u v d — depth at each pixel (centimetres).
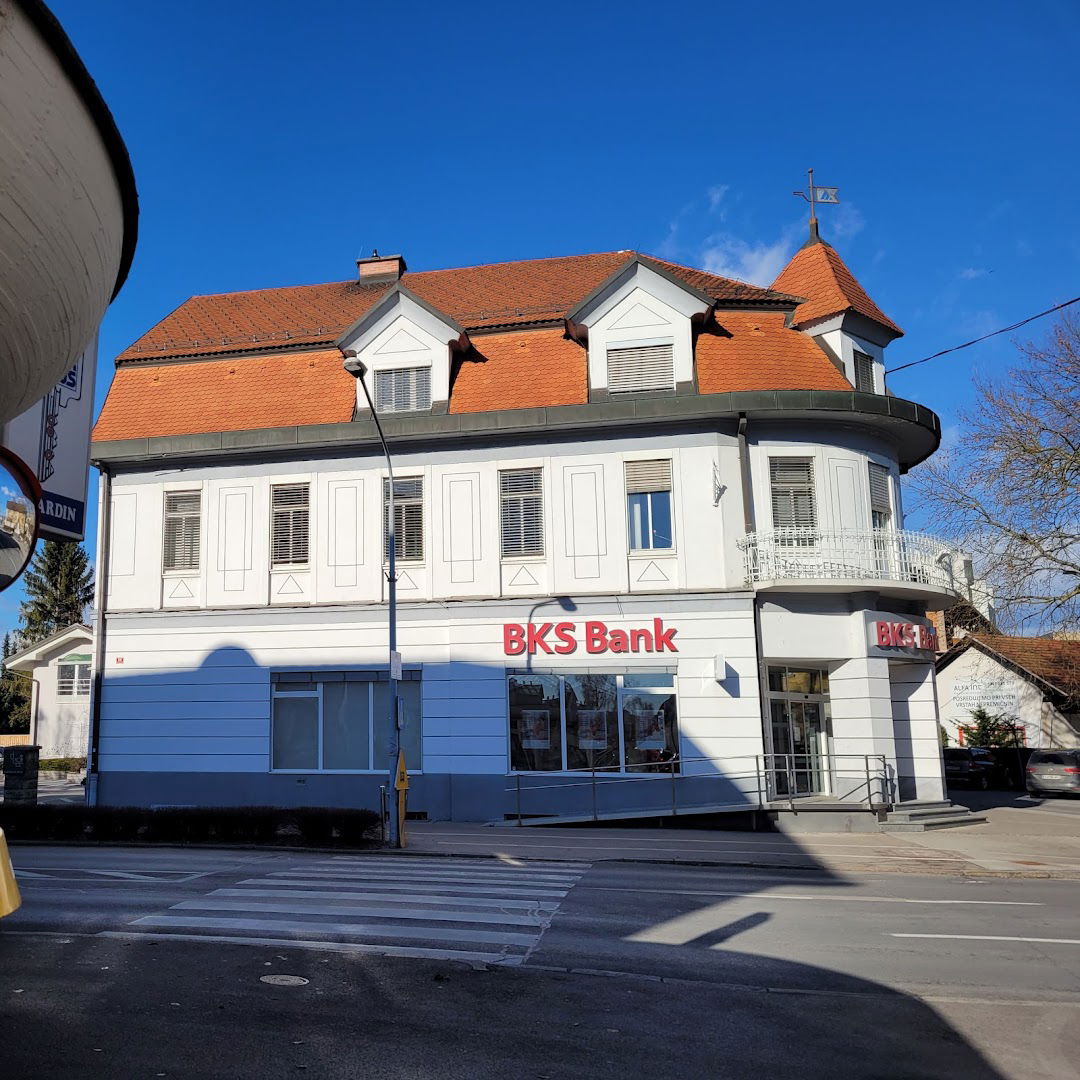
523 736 2084
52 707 4197
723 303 2283
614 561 2098
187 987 739
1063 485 2252
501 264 2806
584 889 1228
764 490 2106
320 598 2200
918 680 2203
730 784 1983
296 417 2264
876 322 2302
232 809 1734
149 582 2270
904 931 987
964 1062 600
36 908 1061
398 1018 672
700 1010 705
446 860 1528
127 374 2467
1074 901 1179
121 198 537
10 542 594
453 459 2197
